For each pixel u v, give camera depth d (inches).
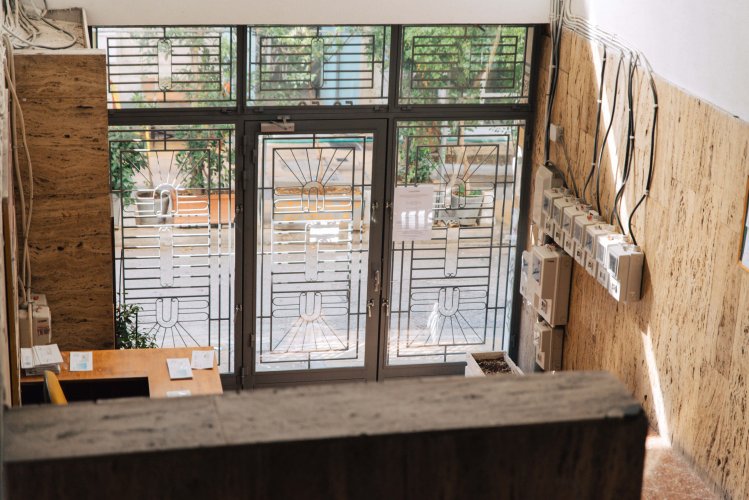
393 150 268.1
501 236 281.4
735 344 175.9
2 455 23.0
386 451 24.6
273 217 267.4
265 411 25.2
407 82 263.6
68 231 223.3
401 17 250.5
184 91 253.8
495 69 266.2
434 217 276.7
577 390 26.3
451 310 286.7
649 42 205.5
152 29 247.4
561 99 254.2
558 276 252.7
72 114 214.5
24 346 212.4
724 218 177.6
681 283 195.5
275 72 256.2
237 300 272.2
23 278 218.8
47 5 233.6
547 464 25.6
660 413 207.5
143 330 270.5
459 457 25.0
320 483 24.6
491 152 274.2
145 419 24.6
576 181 246.8
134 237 262.7
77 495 23.3
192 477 23.9
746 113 169.2
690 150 189.2
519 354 291.3
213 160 260.2
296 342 280.1
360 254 275.7
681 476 193.3
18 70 209.0
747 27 167.6
